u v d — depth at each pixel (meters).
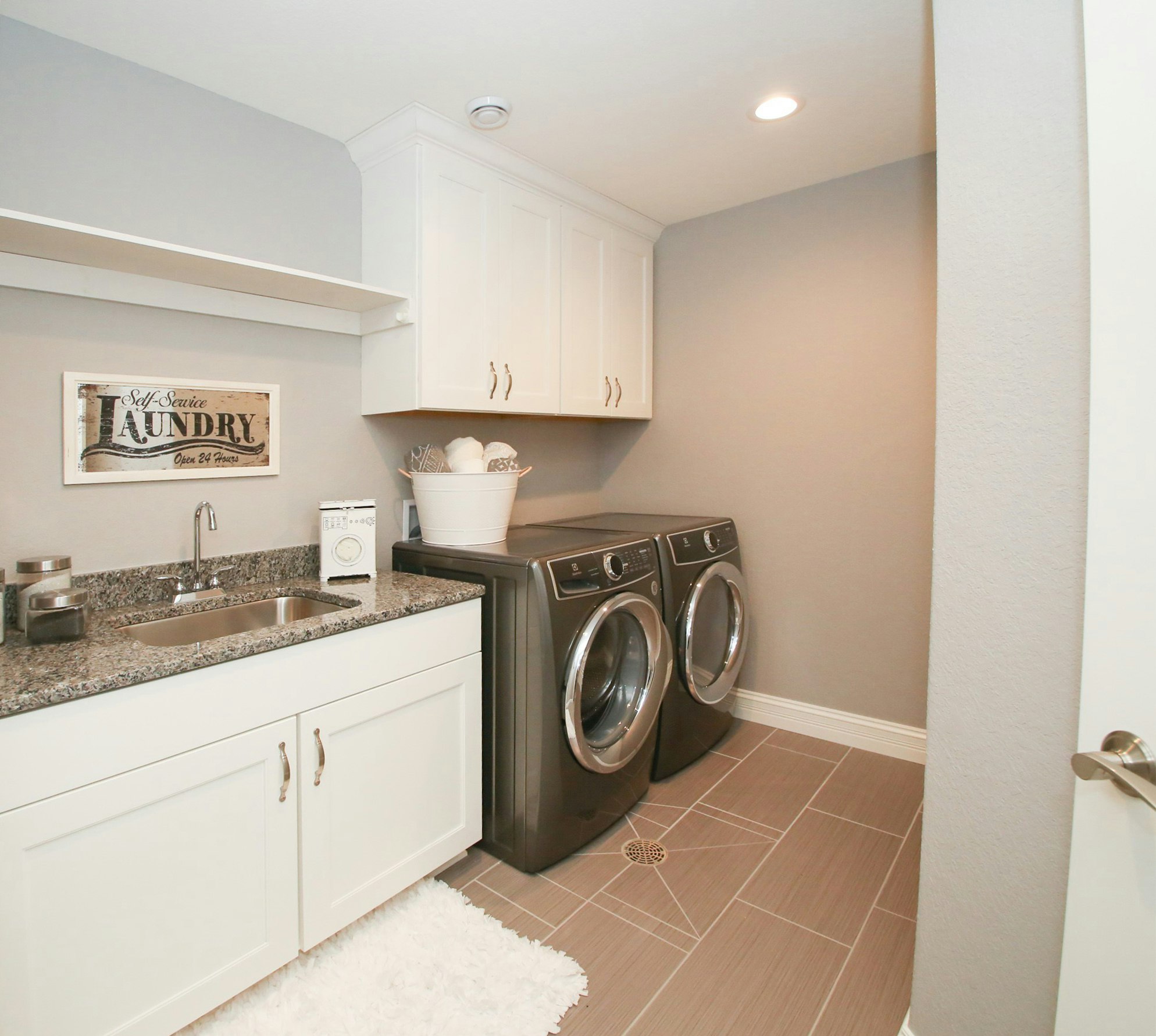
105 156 1.67
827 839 2.06
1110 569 0.72
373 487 2.35
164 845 1.24
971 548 1.11
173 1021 1.26
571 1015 1.40
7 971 1.06
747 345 2.87
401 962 1.53
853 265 2.56
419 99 1.90
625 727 2.13
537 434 3.03
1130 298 0.70
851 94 1.92
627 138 2.18
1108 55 0.71
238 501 1.98
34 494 1.59
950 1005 1.19
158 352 1.79
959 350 1.11
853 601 2.67
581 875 1.89
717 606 2.67
